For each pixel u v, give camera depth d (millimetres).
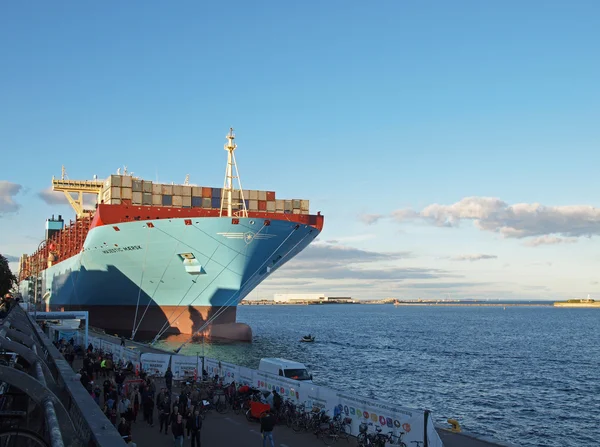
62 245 93688
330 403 22172
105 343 44500
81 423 9320
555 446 34219
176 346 64250
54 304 95812
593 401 47750
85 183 96500
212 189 66375
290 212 69250
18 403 14922
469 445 20172
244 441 20922
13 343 13867
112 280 65625
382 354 81125
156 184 63938
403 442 18562
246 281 61781
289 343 93750
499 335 124625
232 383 26969
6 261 76812
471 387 53781
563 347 96062
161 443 21109
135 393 24984
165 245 58281
